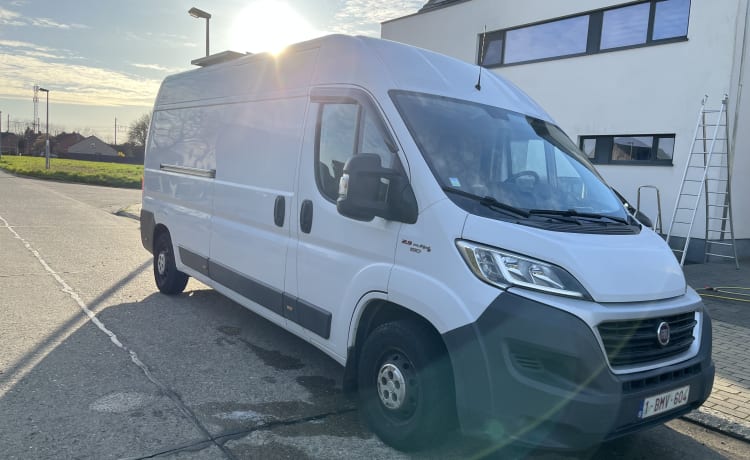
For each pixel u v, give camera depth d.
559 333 2.74
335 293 3.91
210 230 5.61
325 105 4.16
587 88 12.03
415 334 3.30
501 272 2.94
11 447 3.20
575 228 3.28
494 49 14.02
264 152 4.77
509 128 3.97
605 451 3.69
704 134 9.85
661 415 3.03
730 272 9.34
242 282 5.02
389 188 3.39
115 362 4.59
